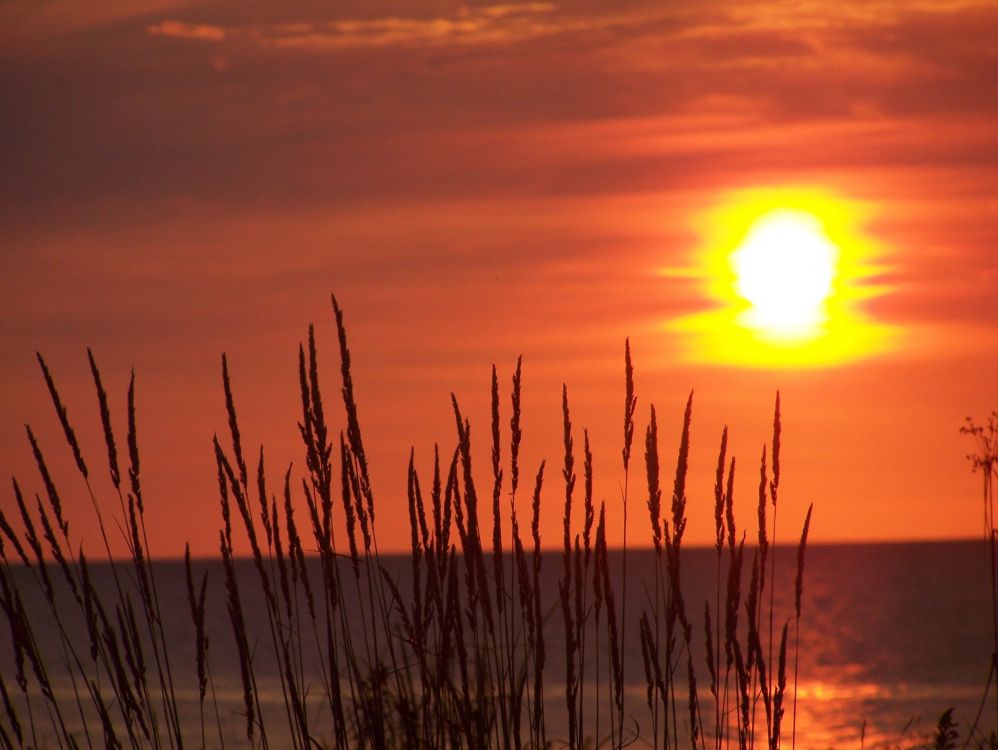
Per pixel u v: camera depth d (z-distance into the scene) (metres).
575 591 7.89
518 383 7.94
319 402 8.00
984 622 132.50
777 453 7.68
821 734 45.97
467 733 8.20
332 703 7.98
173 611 110.31
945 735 9.27
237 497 7.95
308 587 8.09
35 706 38.44
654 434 7.84
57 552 7.74
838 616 144.50
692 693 7.61
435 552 8.08
